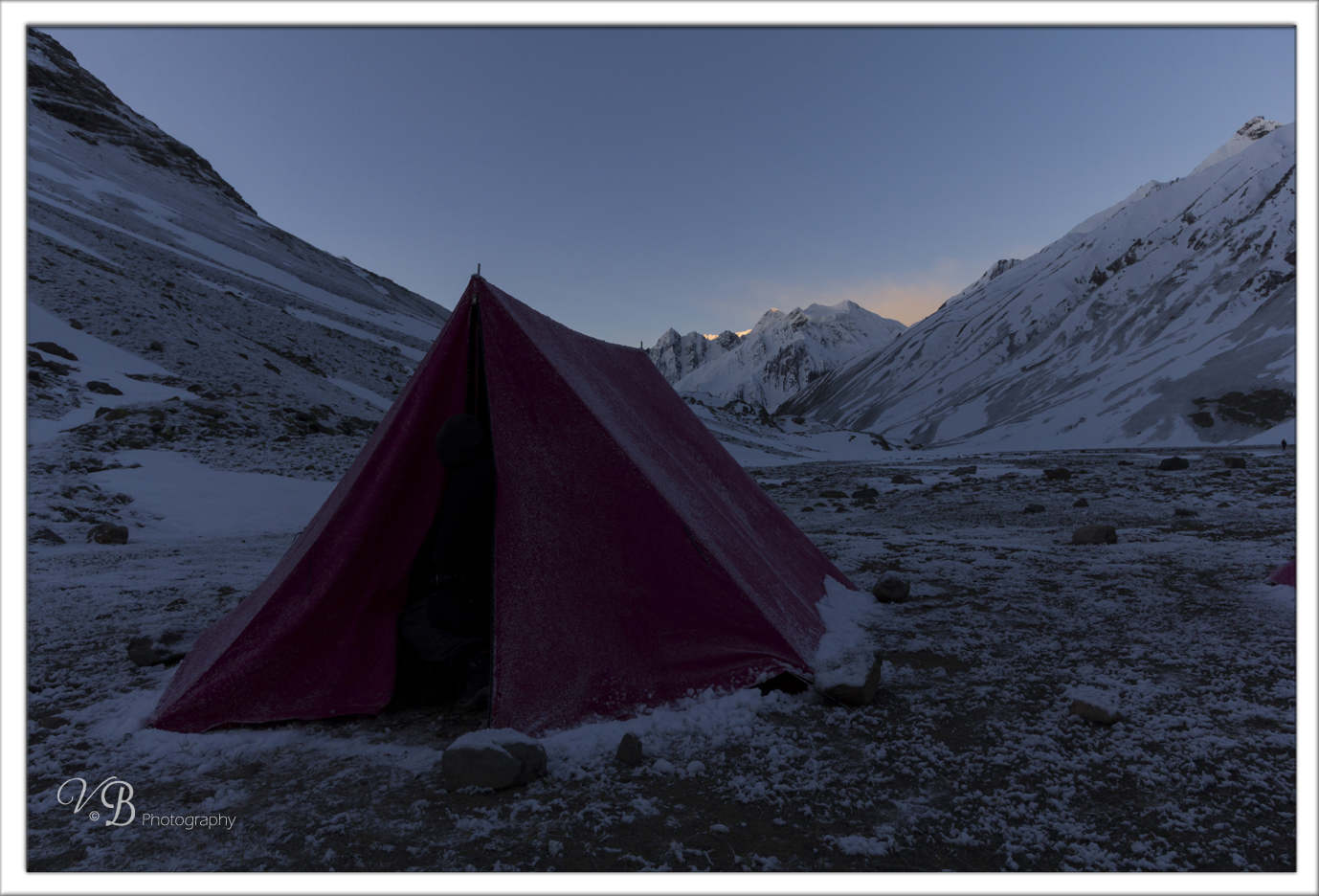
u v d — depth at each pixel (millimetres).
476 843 2258
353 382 43656
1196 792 2443
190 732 3307
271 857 2197
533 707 3256
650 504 3783
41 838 2332
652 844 2213
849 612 5152
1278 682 3510
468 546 3693
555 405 3947
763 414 108812
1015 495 15461
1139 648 4172
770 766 2773
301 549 3934
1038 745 2887
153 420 18641
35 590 6578
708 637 3643
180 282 48688
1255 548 7500
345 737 3291
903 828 2268
